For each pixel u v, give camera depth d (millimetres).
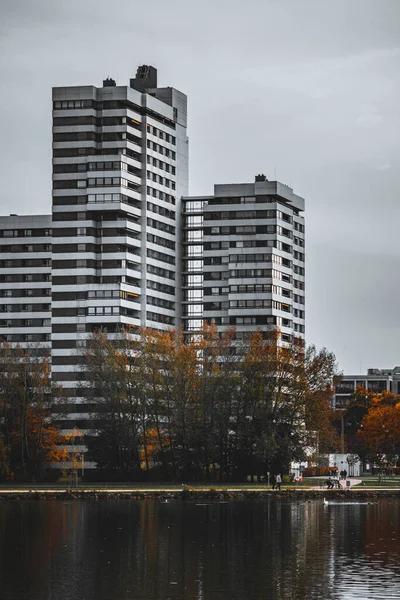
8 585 126438
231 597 120062
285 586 125500
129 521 185875
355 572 133875
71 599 119500
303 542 159625
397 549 152375
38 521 185875
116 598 119875
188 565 139000
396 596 120125
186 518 191125
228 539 162500
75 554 147750
